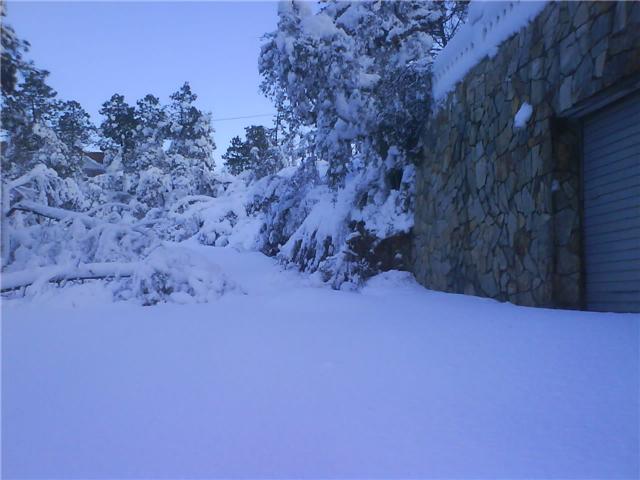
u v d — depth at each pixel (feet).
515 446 6.43
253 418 7.68
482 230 24.25
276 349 12.48
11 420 7.77
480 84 24.52
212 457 6.35
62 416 7.94
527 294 20.03
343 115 35.47
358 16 37.96
